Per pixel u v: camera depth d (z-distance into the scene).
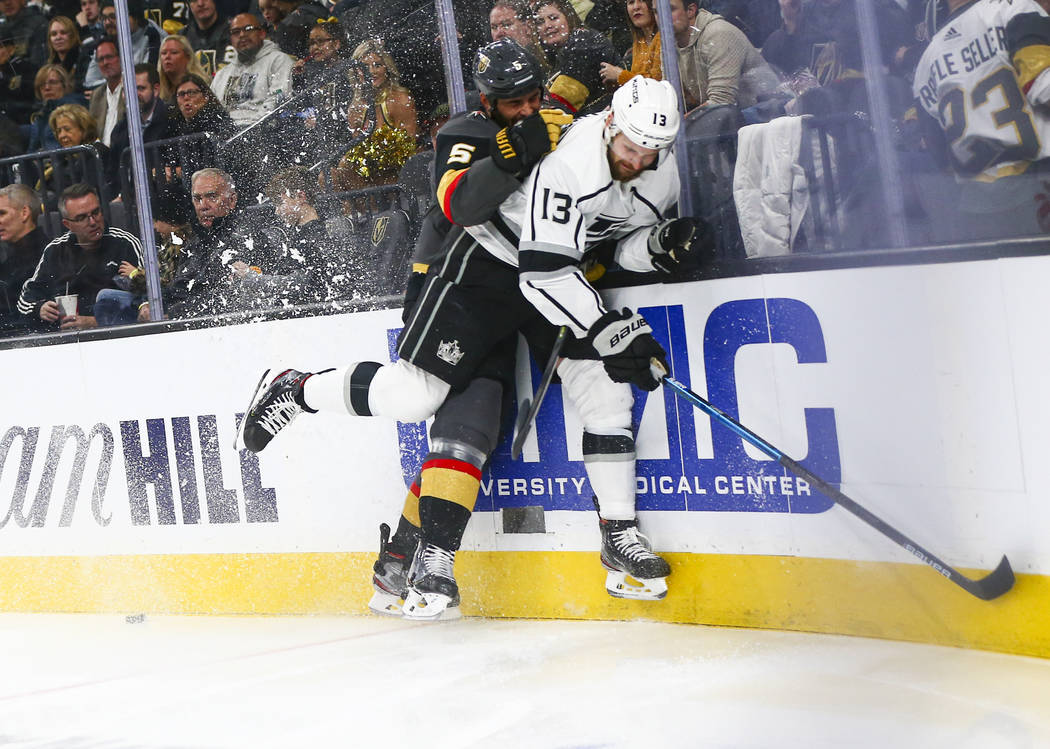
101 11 18.11
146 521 15.24
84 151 17.30
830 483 10.91
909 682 9.47
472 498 11.88
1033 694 8.88
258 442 13.07
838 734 8.47
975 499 10.07
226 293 15.63
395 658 11.84
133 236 16.78
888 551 10.64
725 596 11.69
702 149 12.08
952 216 11.10
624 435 11.66
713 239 11.71
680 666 10.48
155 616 15.16
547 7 12.99
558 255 10.53
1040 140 10.55
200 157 16.02
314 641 12.96
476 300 11.59
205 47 16.06
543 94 12.09
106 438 15.40
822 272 10.70
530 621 12.79
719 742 8.56
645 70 12.53
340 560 14.00
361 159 14.78
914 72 11.17
